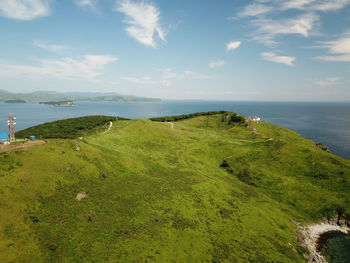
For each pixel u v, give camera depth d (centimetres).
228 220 5838
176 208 5869
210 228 5356
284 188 8056
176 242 4644
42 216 4634
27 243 3950
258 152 10494
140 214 5391
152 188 6750
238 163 10000
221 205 6462
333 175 8156
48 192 5300
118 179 6938
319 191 7631
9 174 5262
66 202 5262
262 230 5719
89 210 5216
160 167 8662
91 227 4691
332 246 5647
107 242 4347
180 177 7881
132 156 8981
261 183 8512
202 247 4656
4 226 4078
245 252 4784
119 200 5831
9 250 3684
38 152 6412
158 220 5269
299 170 8788
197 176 8081
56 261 3762
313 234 6106
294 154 9694
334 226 6525
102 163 7356
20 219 4362
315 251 5425
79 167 6569
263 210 6662
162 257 4156
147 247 4338
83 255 3959
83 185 6081
